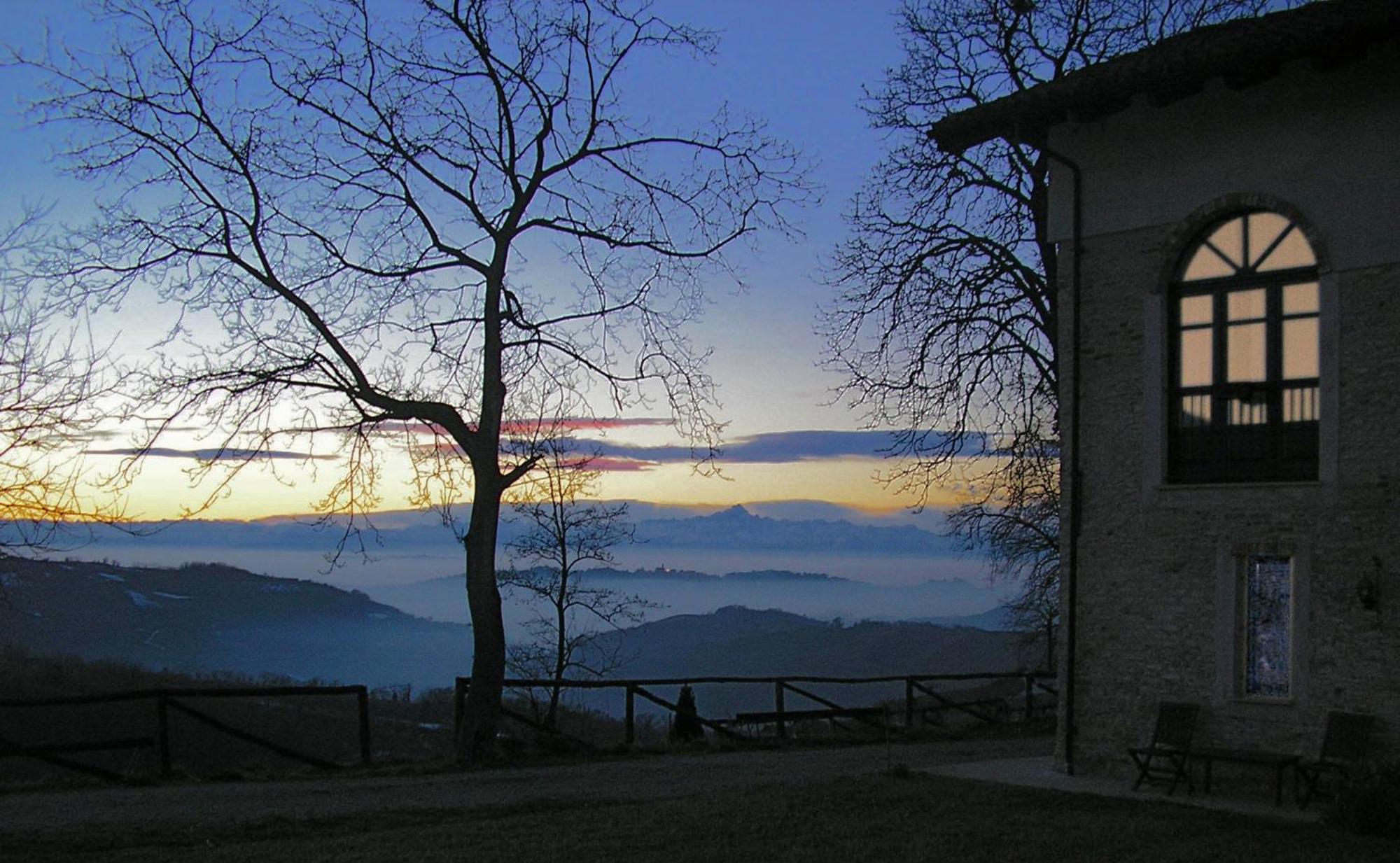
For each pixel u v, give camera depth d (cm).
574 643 2694
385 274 1905
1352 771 1198
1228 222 1434
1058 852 1029
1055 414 2469
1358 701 1287
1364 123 1319
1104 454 1516
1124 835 1102
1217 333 1436
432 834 1098
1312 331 1361
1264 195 1388
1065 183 1573
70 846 1030
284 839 1103
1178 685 1428
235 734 1605
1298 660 1334
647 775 1606
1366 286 1309
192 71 1828
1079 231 1550
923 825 1143
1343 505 1311
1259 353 1401
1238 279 1420
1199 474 1442
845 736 2184
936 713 2708
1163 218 1475
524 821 1171
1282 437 1377
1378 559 1282
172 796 1362
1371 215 1309
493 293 1911
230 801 1328
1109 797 1332
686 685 2097
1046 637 3161
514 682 1883
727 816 1188
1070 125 1567
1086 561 1523
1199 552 1421
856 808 1238
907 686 2369
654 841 1062
